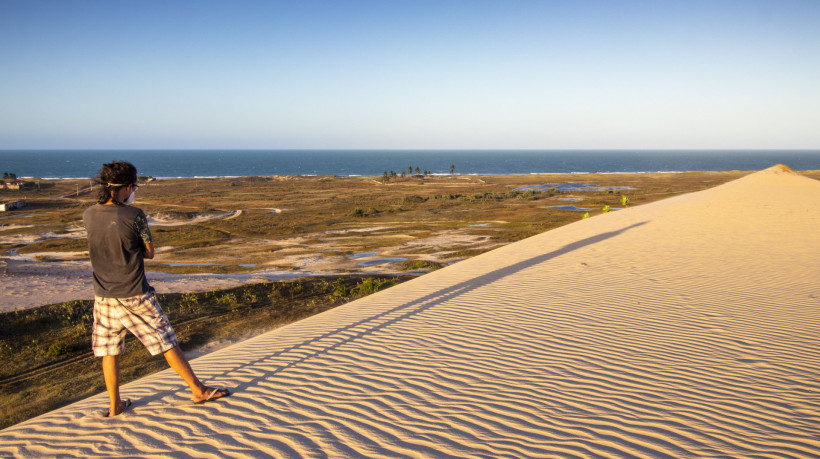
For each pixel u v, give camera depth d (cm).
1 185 8944
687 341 617
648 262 1260
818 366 518
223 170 19675
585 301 860
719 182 8800
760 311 772
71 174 16212
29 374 945
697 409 401
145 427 378
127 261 379
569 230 2184
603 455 319
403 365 528
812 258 1241
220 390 438
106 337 396
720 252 1370
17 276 2112
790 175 3397
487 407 406
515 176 12681
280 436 354
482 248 2842
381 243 3231
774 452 323
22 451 346
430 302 897
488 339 634
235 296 1557
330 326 732
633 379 479
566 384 464
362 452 328
